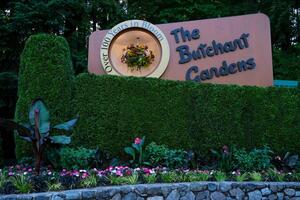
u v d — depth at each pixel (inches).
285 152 307.6
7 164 307.7
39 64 280.7
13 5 431.5
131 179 214.5
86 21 501.0
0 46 419.5
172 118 292.0
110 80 289.9
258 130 305.6
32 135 221.1
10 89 411.5
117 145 281.0
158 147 271.6
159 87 295.6
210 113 298.5
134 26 345.4
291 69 542.0
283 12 527.5
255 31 365.4
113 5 516.7
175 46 352.8
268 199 226.2
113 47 343.9
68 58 292.0
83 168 237.8
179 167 259.6
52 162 236.7
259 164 269.3
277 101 315.0
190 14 581.9
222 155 269.4
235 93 307.0
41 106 226.5
